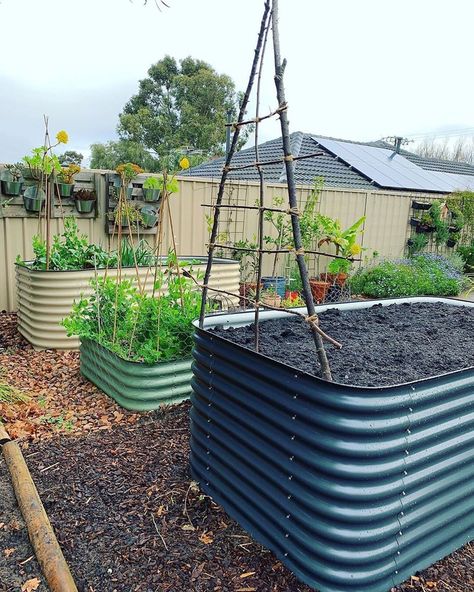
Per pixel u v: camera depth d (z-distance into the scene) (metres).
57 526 1.80
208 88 21.94
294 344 2.04
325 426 1.37
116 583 1.53
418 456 1.48
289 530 1.54
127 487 2.06
